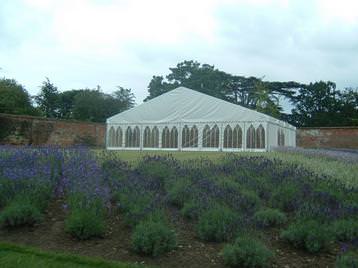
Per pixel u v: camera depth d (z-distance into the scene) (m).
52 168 8.03
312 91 62.97
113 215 6.38
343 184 8.84
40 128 29.23
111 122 29.61
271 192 7.76
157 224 5.39
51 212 6.31
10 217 5.62
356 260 4.86
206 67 70.00
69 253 4.95
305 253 5.49
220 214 5.93
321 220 6.23
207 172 9.33
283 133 29.30
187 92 27.53
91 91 57.19
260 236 5.83
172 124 27.34
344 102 61.66
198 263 4.99
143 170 9.20
